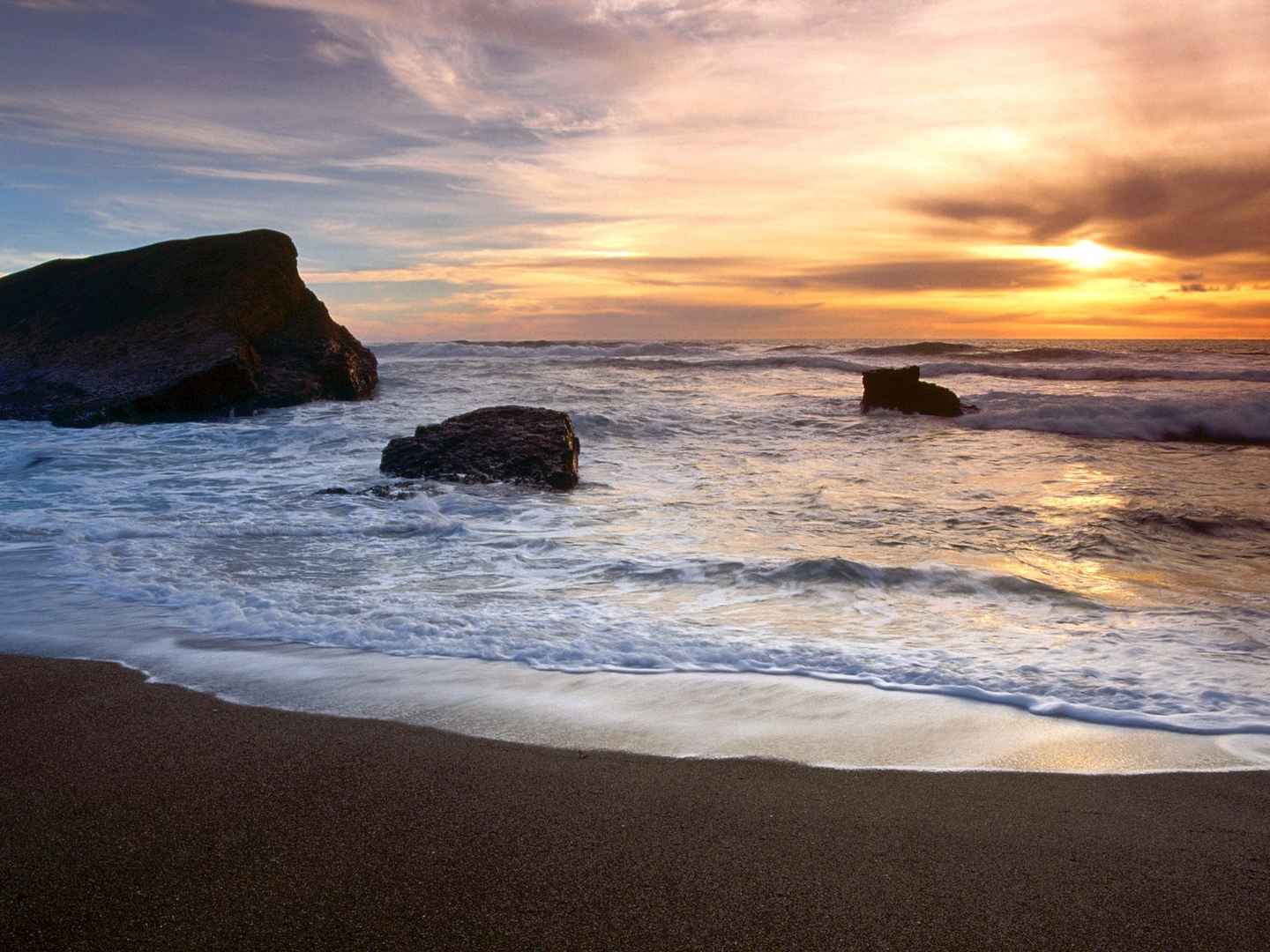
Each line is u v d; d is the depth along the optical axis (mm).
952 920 2414
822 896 2527
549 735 3703
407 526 8031
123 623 5242
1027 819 2986
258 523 8156
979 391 23328
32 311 21547
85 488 10008
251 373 18094
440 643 4883
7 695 4129
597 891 2549
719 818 2988
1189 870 2670
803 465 11945
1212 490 9953
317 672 4457
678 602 5770
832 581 6145
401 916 2434
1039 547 7316
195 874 2643
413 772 3340
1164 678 4332
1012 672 4418
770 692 4203
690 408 18188
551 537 7727
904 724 3824
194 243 22391
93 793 3156
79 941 2324
